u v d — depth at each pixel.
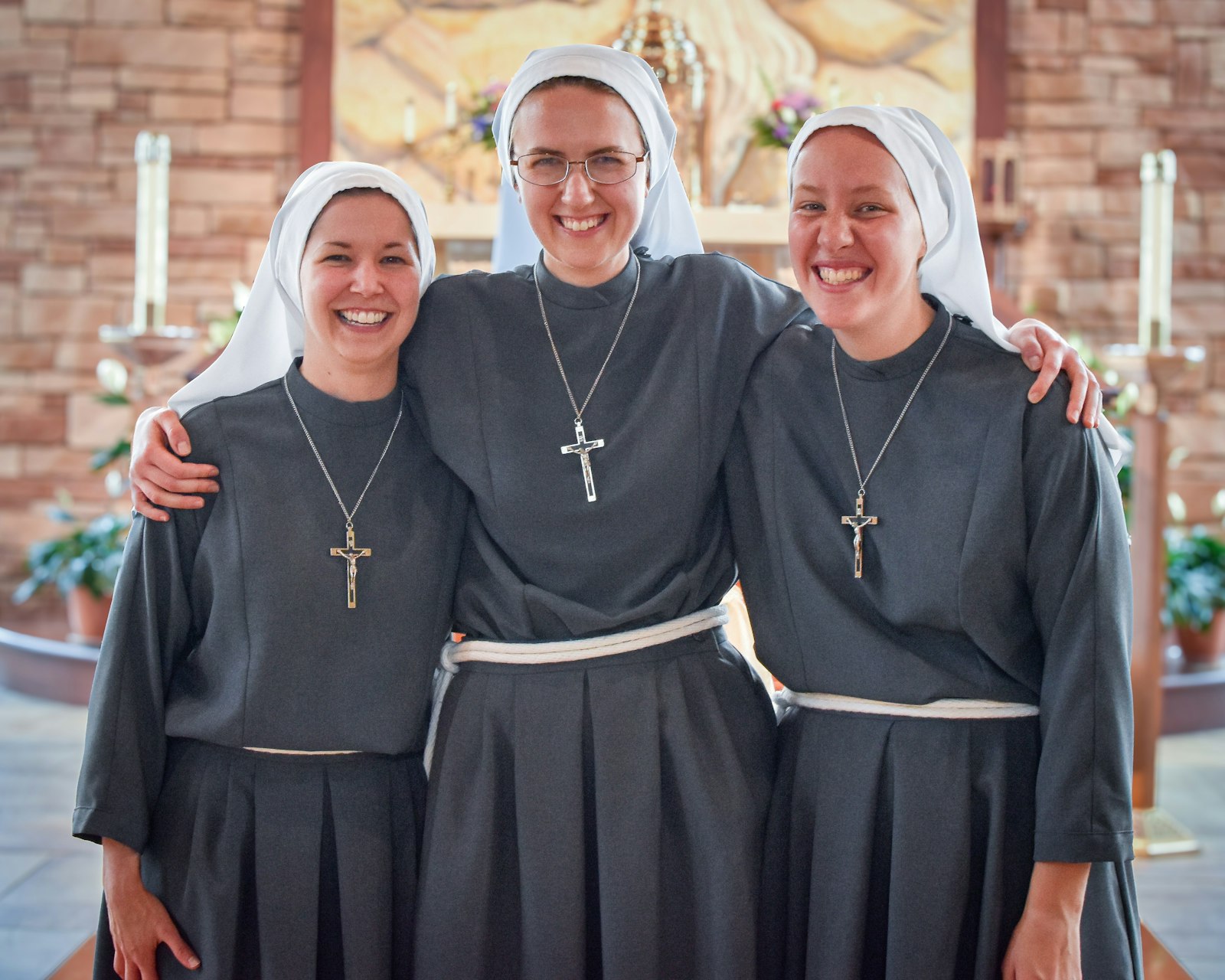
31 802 4.90
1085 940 2.03
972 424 2.06
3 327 7.58
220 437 2.22
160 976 2.17
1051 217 7.42
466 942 2.14
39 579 6.73
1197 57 7.39
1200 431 7.49
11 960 3.56
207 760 2.20
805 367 2.22
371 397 2.23
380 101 7.30
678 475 2.20
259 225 7.45
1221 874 4.32
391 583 2.21
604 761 2.13
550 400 2.23
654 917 2.12
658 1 6.50
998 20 7.23
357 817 2.17
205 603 2.23
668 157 2.35
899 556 2.09
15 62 7.48
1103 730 1.98
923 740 2.07
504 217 2.74
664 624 2.21
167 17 7.43
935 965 2.02
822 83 7.23
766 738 2.28
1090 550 2.00
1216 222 7.44
